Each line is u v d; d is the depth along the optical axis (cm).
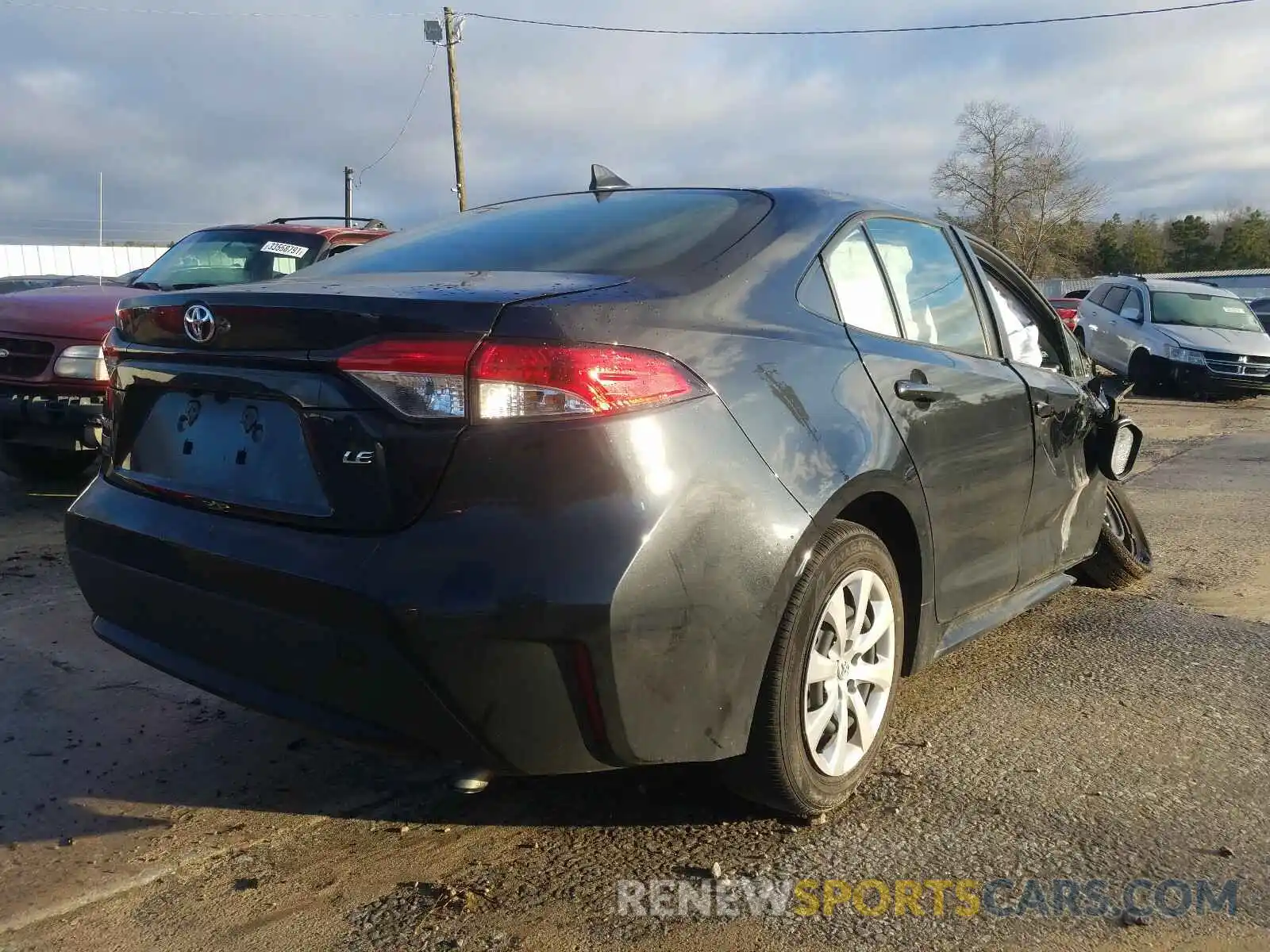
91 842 273
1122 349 1689
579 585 215
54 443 594
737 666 244
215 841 276
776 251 296
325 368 235
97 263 3136
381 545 223
